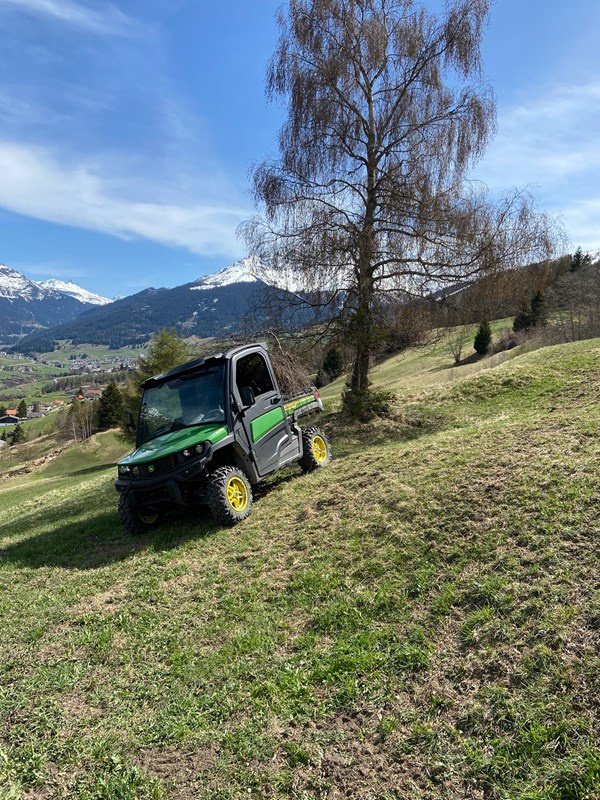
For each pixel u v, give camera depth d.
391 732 2.92
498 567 4.09
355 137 13.78
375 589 4.37
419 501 5.61
